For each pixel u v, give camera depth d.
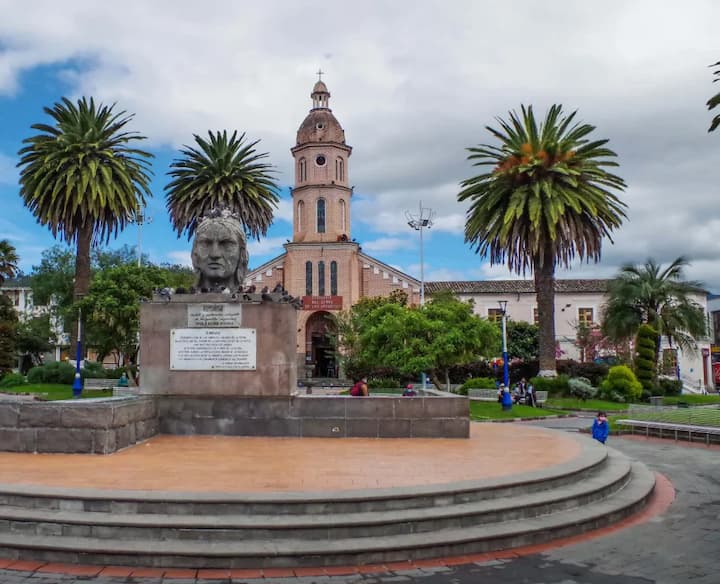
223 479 8.90
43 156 38.03
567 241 35.88
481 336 33.31
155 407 13.34
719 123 15.72
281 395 13.45
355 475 9.30
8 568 6.87
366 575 6.90
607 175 35.91
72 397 35.50
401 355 31.16
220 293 13.75
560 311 62.22
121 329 38.53
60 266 60.38
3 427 11.19
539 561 7.47
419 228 51.88
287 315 13.58
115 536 7.30
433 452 11.68
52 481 8.62
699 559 7.63
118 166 38.69
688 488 12.50
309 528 7.41
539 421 29.33
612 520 9.26
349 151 65.06
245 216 44.09
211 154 44.12
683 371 59.78
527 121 36.41
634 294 43.81
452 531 7.88
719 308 79.38
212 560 6.97
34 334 61.19
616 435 23.34
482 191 37.81
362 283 63.03
